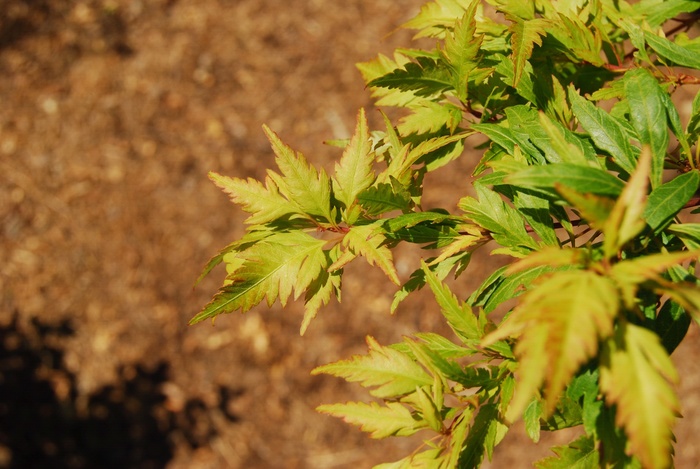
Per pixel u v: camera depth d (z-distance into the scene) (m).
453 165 6.47
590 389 1.09
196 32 7.18
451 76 1.38
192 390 5.81
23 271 6.00
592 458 1.18
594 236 1.25
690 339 5.87
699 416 5.52
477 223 1.29
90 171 6.43
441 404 1.15
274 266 1.26
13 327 5.80
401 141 1.48
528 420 1.17
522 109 1.35
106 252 6.15
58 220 6.22
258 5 7.38
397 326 5.96
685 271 1.15
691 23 1.79
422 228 1.35
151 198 6.37
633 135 1.24
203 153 6.59
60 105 6.69
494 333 0.87
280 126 6.73
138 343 5.91
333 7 7.38
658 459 0.79
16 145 6.46
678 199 1.11
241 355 5.95
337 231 1.32
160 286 6.09
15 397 5.55
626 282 0.88
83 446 5.48
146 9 7.27
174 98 6.83
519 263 0.93
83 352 5.82
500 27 1.50
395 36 7.18
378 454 5.68
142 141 6.59
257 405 5.81
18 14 7.07
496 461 5.48
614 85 1.40
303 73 7.00
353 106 6.80
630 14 1.62
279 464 5.62
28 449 5.38
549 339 0.79
